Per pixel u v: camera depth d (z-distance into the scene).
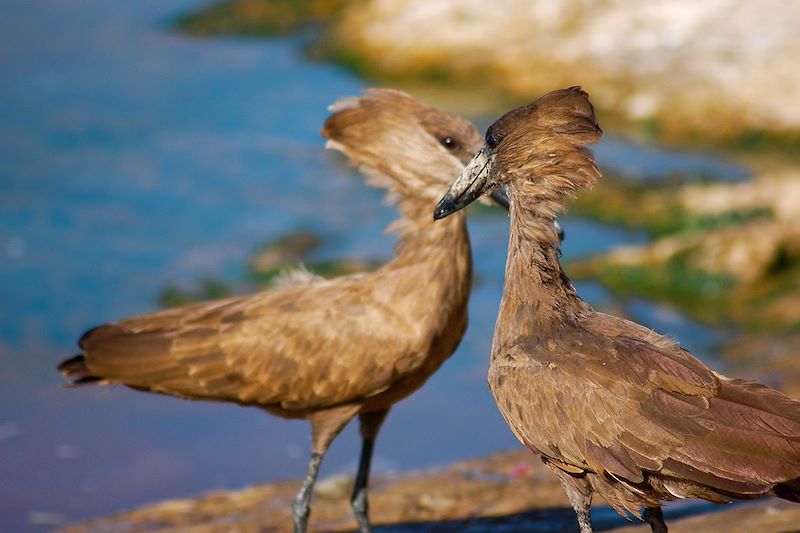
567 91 8.70
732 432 7.58
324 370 10.20
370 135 10.70
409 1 23.94
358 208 18.56
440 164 10.41
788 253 16.48
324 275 16.67
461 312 10.41
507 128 8.72
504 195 10.48
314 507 11.56
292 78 22.81
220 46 24.33
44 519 11.80
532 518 10.83
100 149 20.08
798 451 7.46
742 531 9.49
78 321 15.74
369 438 10.73
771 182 18.44
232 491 12.03
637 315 15.93
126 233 17.81
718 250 16.53
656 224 18.03
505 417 8.48
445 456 12.95
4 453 13.03
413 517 11.09
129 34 24.69
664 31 22.45
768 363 14.32
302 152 20.20
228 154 20.05
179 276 16.75
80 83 22.34
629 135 20.81
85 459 12.94
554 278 8.65
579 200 18.78
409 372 10.27
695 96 20.97
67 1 26.30
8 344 15.27
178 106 21.64
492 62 22.33
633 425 7.82
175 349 10.31
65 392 14.37
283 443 13.35
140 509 11.59
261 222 18.09
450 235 10.29
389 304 10.23
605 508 10.98
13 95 21.77
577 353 8.17
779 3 22.91
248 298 10.57
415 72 22.66
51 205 18.36
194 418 13.88
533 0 23.31
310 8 25.56
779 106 20.67
